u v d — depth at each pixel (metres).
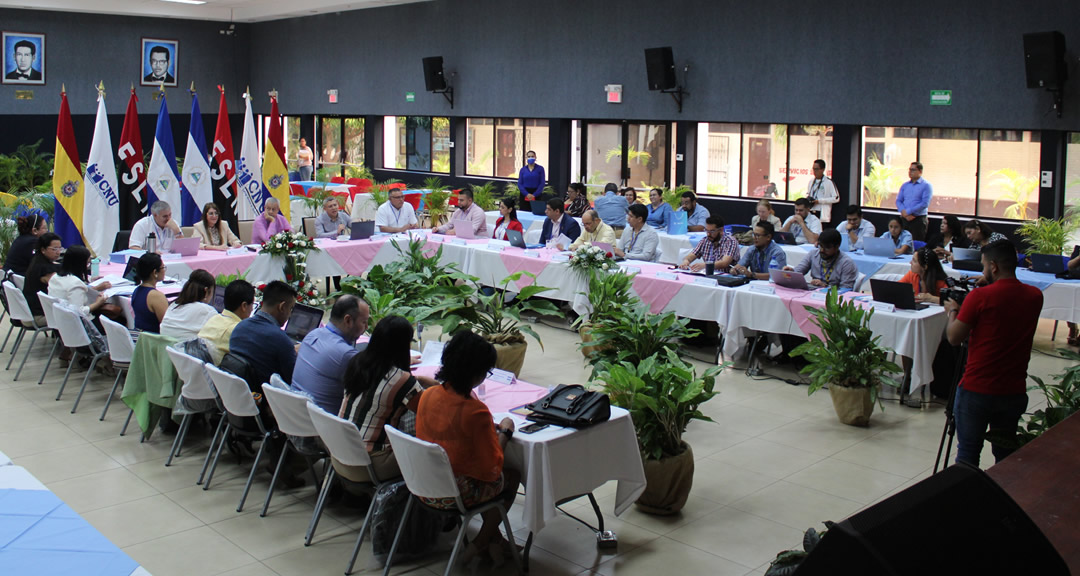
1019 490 2.74
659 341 5.68
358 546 3.87
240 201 10.86
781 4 12.08
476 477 3.54
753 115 12.59
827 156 12.24
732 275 7.44
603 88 14.39
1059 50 9.57
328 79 19.61
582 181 15.39
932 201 11.43
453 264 7.64
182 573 3.85
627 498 4.08
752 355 7.13
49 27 18.75
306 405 4.00
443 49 16.97
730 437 5.68
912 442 5.59
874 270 8.76
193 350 4.96
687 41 13.16
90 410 6.12
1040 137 10.32
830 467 5.16
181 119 20.81
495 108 16.23
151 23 20.08
